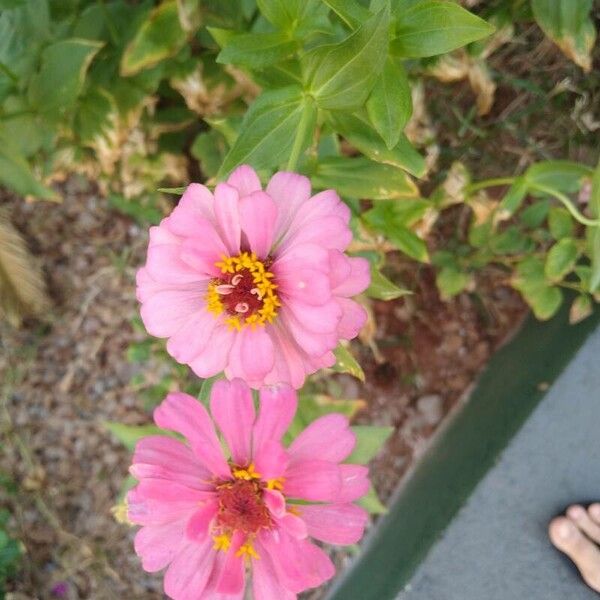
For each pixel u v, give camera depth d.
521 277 0.35
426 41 0.21
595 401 0.35
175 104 0.37
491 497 0.35
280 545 0.19
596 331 0.34
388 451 0.43
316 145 0.27
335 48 0.20
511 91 0.39
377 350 0.42
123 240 0.44
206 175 0.38
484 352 0.42
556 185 0.30
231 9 0.30
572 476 0.35
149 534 0.20
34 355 0.44
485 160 0.40
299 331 0.19
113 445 0.44
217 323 0.20
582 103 0.38
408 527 0.38
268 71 0.23
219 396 0.19
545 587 0.35
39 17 0.31
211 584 0.20
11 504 0.45
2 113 0.30
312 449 0.20
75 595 0.44
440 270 0.41
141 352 0.40
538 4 0.28
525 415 0.35
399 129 0.22
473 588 0.35
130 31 0.32
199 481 0.20
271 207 0.18
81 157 0.35
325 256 0.18
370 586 0.38
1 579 0.43
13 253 0.39
